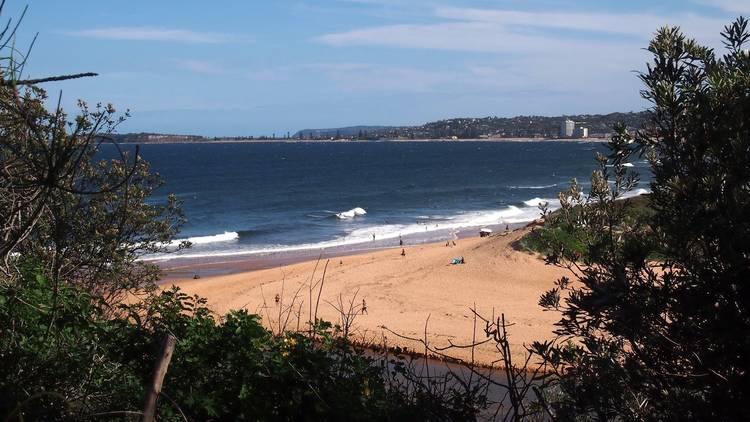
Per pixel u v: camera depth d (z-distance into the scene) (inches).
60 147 122.0
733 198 119.8
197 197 3329.2
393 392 194.7
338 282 1163.9
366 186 3946.9
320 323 216.1
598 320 140.8
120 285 336.8
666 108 133.5
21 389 169.3
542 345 155.4
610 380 136.6
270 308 918.4
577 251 162.9
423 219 2459.4
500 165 5738.2
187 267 1539.1
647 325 133.2
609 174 166.1
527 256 1237.7
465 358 630.5
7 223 138.6
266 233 2171.5
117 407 175.5
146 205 370.6
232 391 186.5
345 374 203.2
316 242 1964.8
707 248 126.6
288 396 189.6
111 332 193.0
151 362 188.9
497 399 274.8
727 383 125.2
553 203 2854.3
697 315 125.5
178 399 177.6
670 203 133.6
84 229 279.9
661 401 129.8
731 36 138.9
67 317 190.5
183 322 201.8
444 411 184.7
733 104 127.1
